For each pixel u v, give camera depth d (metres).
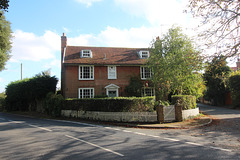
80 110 17.75
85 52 25.44
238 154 6.19
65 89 23.22
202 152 6.42
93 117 16.44
